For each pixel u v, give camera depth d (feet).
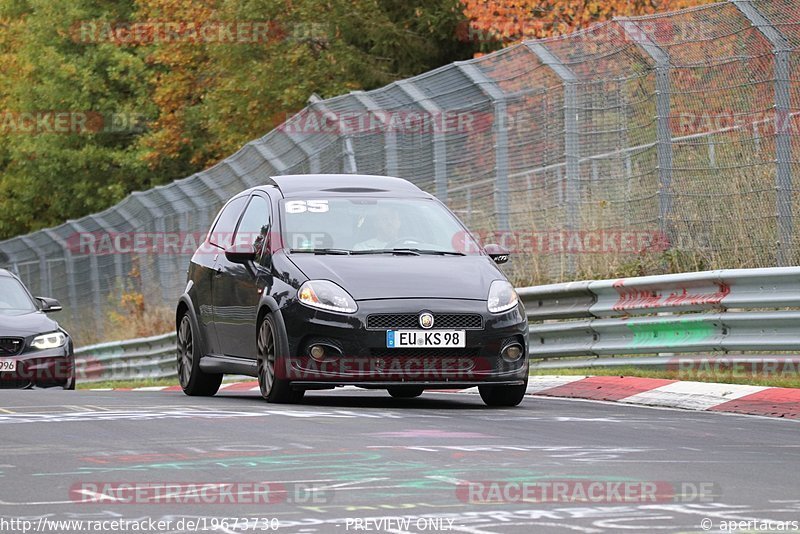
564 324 169.99
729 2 175.63
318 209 138.10
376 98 213.05
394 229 136.67
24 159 533.55
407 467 82.79
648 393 136.26
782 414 118.52
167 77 476.13
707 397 129.49
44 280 390.63
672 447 94.12
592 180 191.42
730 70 175.32
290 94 384.68
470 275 128.98
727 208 175.63
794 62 169.58
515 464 84.23
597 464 84.53
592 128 190.70
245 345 136.98
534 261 199.52
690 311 155.53
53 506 70.54
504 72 200.03
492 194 201.26
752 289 148.56
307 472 80.94
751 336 146.72
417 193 144.25
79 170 532.32
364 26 392.68
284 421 108.88
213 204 268.21
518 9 317.83
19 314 192.65
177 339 156.87
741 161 174.40
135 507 69.97
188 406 123.34
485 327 124.36
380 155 212.23
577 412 122.01
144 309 320.29
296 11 395.14
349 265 128.16
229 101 405.80
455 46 401.90
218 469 82.38
